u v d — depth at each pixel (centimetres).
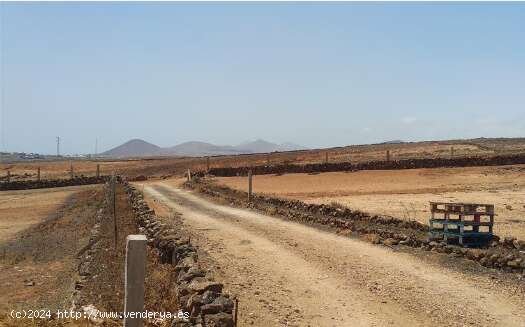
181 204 3159
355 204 2908
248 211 2788
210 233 2028
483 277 1335
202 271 1084
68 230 2533
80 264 1567
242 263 1498
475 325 992
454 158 4734
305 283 1289
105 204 2878
